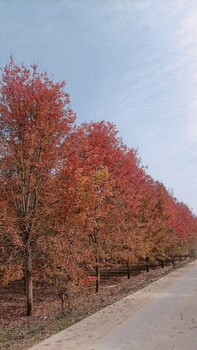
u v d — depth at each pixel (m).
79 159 14.78
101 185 16.78
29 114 14.12
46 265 14.33
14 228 14.14
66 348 8.30
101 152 18.45
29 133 13.99
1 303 19.03
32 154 14.34
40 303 18.42
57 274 13.95
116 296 17.31
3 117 13.98
